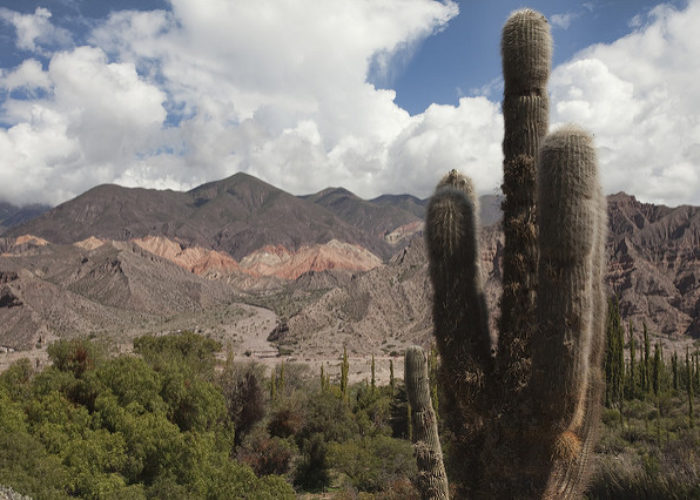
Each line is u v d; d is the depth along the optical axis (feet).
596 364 16.26
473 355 16.38
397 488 70.23
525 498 14.75
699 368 140.97
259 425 115.44
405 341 388.37
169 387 65.41
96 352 69.36
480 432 16.42
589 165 13.84
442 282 16.89
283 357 357.41
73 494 44.39
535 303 15.53
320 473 96.53
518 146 16.61
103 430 52.26
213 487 53.72
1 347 385.29
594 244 13.74
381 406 128.26
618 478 29.32
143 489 48.11
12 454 40.40
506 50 17.08
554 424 14.12
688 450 38.37
